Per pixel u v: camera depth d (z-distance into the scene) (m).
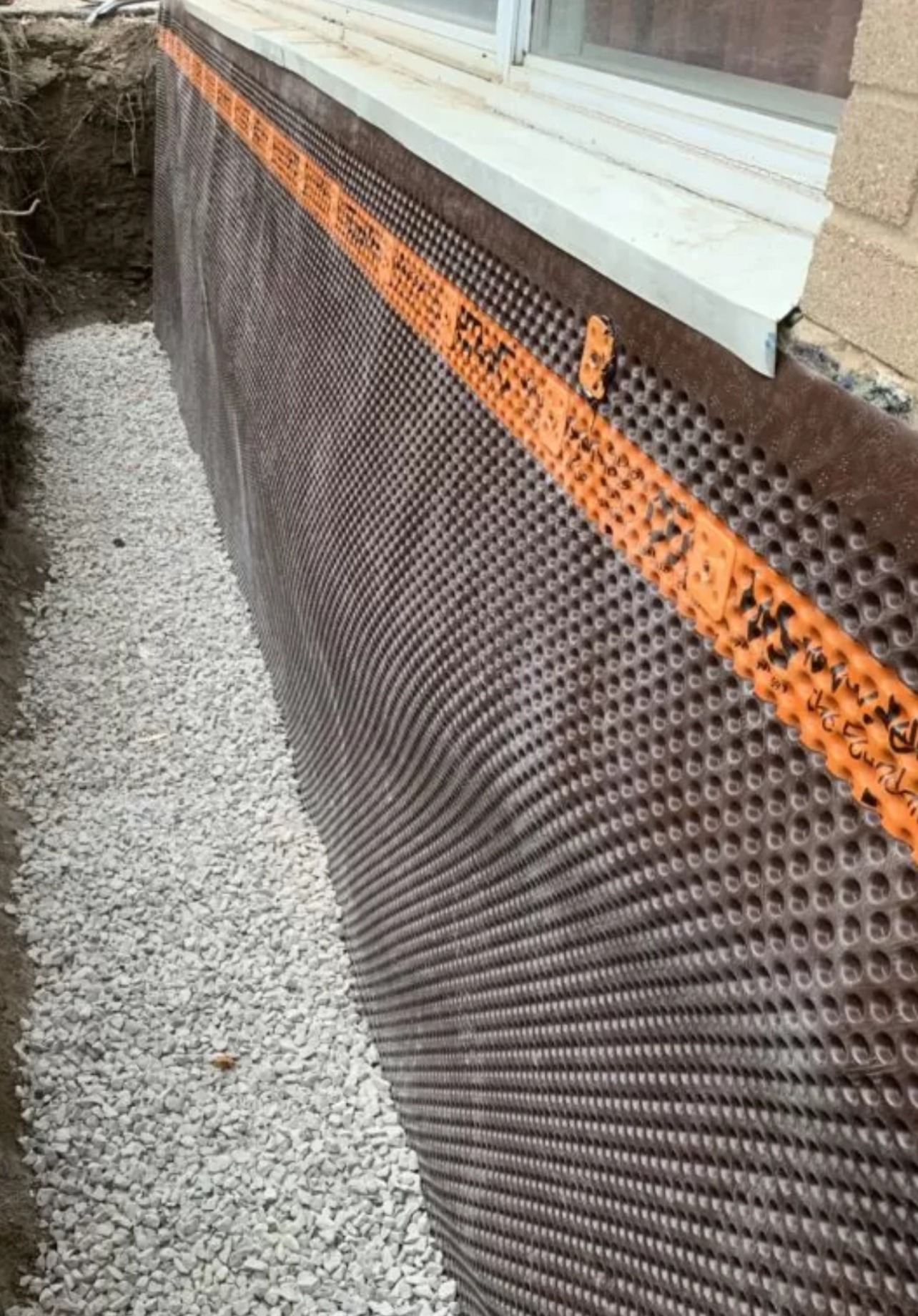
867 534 1.09
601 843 1.62
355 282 2.64
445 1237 2.25
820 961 1.21
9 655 3.87
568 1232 1.76
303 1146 2.42
